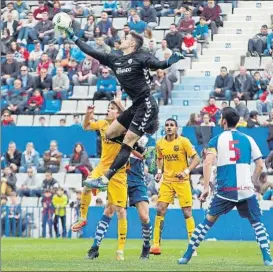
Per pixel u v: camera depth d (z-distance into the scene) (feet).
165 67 91.76
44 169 186.60
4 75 209.97
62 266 83.87
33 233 176.86
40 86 207.00
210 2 209.26
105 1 226.79
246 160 87.35
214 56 204.74
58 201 174.09
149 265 86.28
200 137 179.52
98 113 199.31
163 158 118.32
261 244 87.45
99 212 171.42
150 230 103.45
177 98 199.31
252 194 87.30
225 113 88.22
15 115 203.00
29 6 236.43
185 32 208.03
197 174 174.91
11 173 182.09
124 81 93.30
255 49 200.23
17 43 217.15
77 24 213.66
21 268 79.92
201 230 88.63
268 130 177.47
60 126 192.54
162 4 222.28
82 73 207.00
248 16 209.97
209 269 79.46
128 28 206.08
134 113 94.12
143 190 103.45
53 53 211.82
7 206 177.37
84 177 183.73
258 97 190.39
